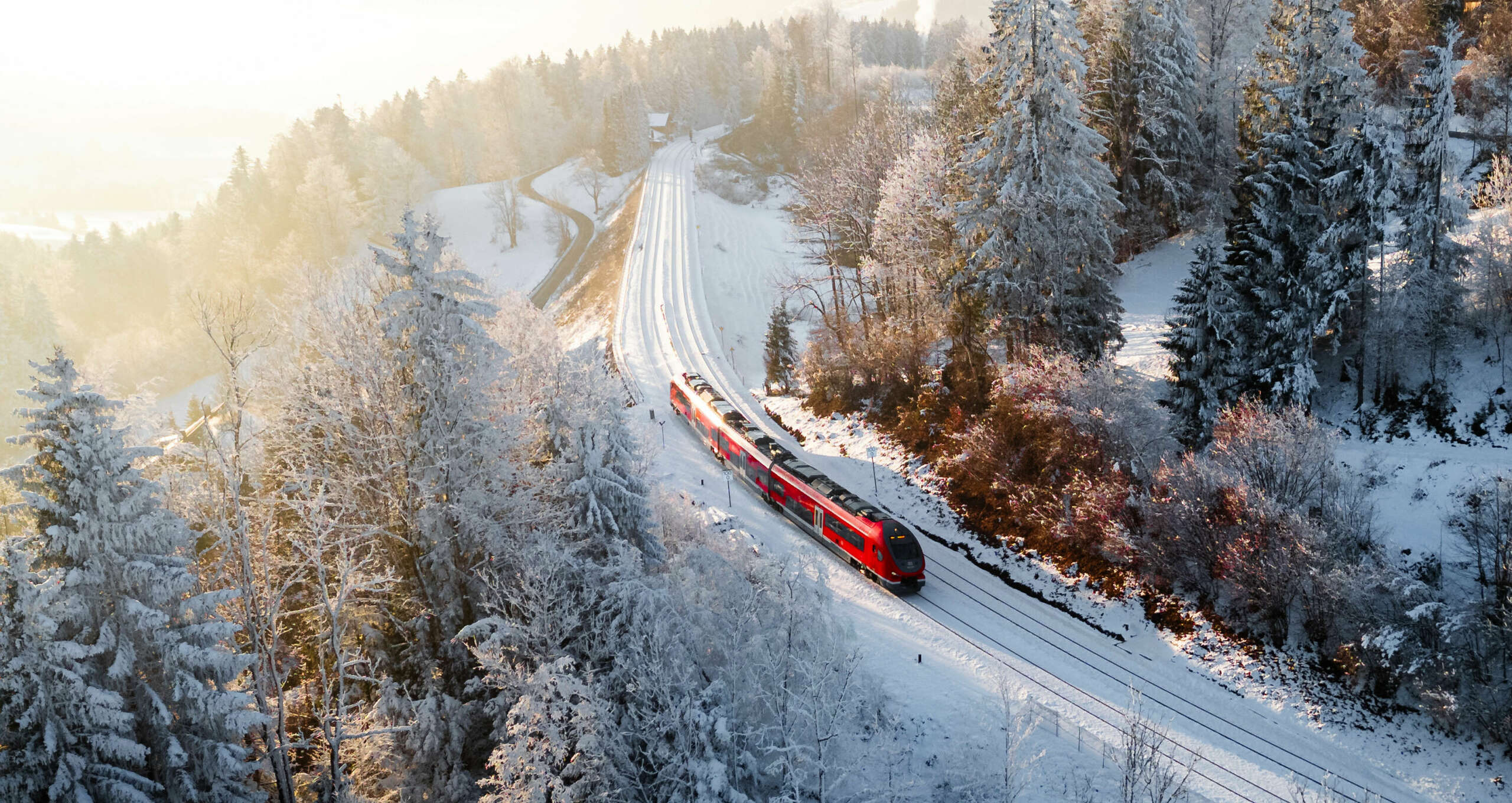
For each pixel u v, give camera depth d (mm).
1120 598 34531
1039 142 41500
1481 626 26062
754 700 25203
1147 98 54156
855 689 29438
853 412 53062
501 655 24109
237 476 21859
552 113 195125
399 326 26219
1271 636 30656
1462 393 35031
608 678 24391
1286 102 39688
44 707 18500
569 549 26625
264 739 23109
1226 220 51594
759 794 23750
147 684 19984
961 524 41375
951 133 55969
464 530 27141
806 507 41094
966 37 104000
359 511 29109
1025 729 27359
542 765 21453
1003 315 44062
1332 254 35906
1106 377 37438
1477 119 50969
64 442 19094
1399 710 27219
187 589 20609
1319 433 32125
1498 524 27281
